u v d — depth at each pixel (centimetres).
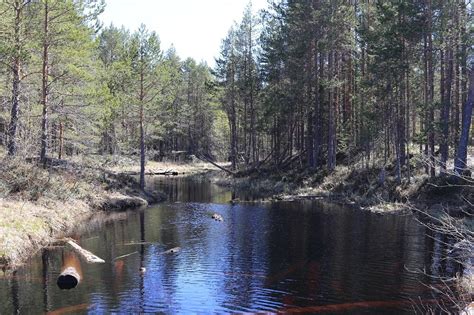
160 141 7812
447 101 2698
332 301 1154
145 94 3459
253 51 5128
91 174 2966
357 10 4112
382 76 2975
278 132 4691
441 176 2609
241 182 4397
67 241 1747
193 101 7769
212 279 1337
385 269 1430
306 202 3061
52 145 3584
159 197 3356
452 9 2692
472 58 2811
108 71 3403
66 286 1258
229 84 5366
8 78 2575
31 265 1445
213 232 2038
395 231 2009
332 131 3734
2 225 1582
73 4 2541
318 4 3772
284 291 1232
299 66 3897
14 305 1110
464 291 1191
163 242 1833
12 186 2070
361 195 3056
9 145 2323
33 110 2530
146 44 3397
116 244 1792
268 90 4619
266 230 2078
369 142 3372
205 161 7594
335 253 1638
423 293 1205
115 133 4969
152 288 1251
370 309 1095
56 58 2666
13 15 2283
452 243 1739
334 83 3541
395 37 2852
